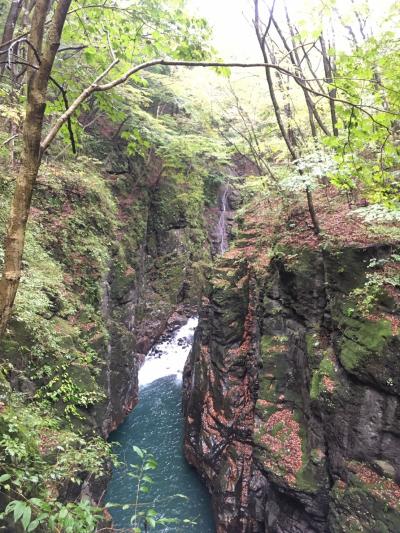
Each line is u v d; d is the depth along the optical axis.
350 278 9.35
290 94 13.09
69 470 6.91
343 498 8.06
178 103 22.84
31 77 3.12
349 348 8.55
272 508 10.15
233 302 13.85
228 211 33.09
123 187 23.00
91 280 15.27
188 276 27.22
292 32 10.70
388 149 5.32
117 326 17.36
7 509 2.56
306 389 10.28
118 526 11.64
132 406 18.61
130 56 6.13
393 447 7.73
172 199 27.39
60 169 16.34
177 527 11.88
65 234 14.77
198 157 27.91
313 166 7.92
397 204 7.39
